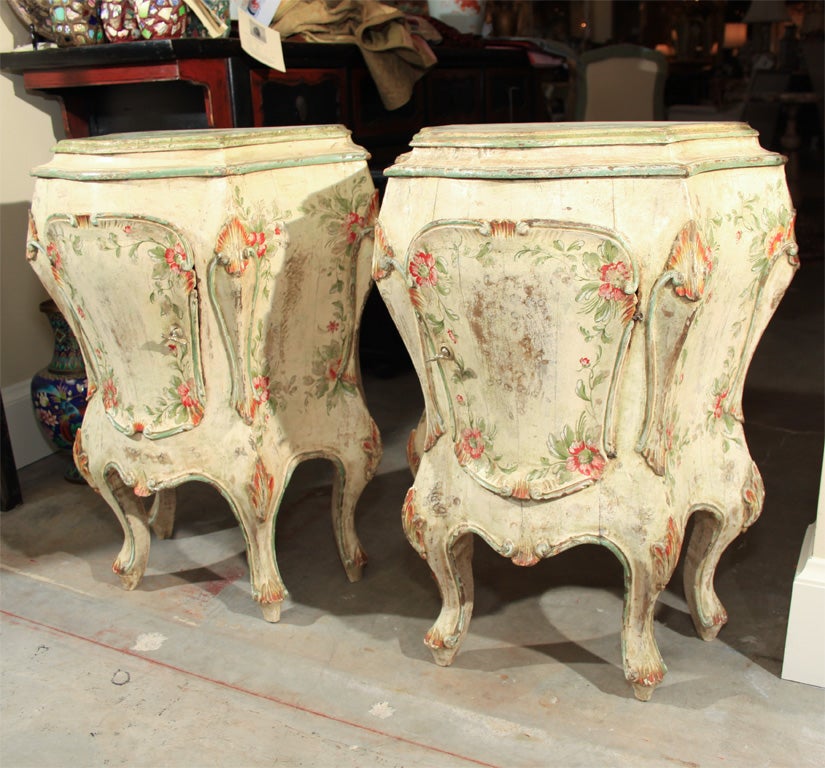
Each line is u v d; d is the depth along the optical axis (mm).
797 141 4980
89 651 1525
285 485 1542
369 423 1667
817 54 4816
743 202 1197
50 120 2391
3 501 2096
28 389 2389
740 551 1787
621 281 1091
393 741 1284
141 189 1340
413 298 1212
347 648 1511
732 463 1385
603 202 1084
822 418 2455
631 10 7574
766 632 1515
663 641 1497
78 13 2012
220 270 1337
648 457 1206
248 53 2027
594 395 1180
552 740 1273
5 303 2324
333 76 2441
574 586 1689
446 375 1254
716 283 1178
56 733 1327
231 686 1421
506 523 1271
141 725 1338
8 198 2293
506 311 1141
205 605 1661
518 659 1465
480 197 1116
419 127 2881
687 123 1218
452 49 2936
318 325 1537
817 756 1228
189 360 1436
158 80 1983
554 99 6184
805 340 3141
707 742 1259
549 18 7059
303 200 1437
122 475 1548
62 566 1828
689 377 1245
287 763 1251
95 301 1428
